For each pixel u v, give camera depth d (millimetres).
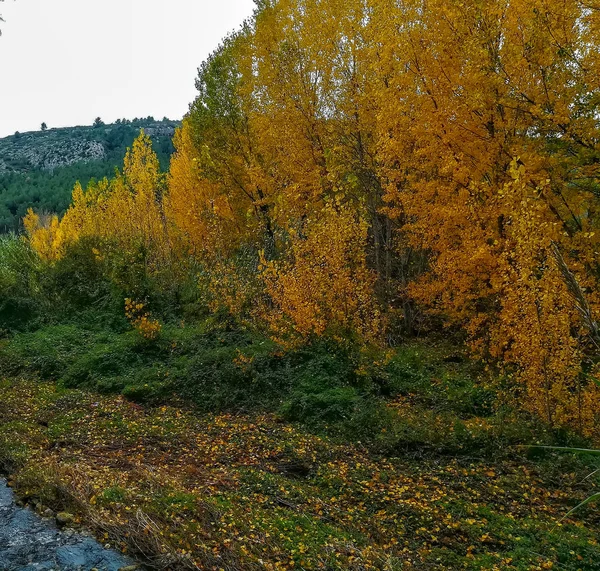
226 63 13930
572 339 6328
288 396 8117
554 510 5086
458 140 8422
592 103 7055
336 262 8656
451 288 9156
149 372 9391
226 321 10656
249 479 5465
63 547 3855
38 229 31844
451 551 4285
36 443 6141
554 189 7805
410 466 6105
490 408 7660
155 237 17078
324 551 4000
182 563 3658
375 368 8656
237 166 14266
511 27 7441
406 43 8617
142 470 5398
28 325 12375
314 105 12156
